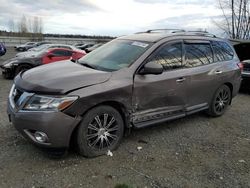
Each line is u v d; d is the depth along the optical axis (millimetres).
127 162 4441
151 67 4770
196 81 5824
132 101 4789
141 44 5344
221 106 6785
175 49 5543
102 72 4668
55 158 4406
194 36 6105
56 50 12812
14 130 5344
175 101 5473
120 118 4711
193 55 5895
